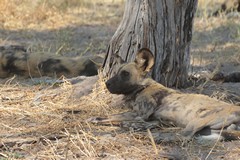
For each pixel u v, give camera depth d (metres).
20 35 25.09
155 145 11.87
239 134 12.12
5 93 15.89
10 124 13.61
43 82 16.69
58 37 24.20
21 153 11.77
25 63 17.66
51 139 12.45
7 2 27.98
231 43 23.62
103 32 26.31
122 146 12.04
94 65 17.48
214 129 12.22
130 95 14.25
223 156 11.46
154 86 13.98
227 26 26.69
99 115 14.15
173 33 15.27
